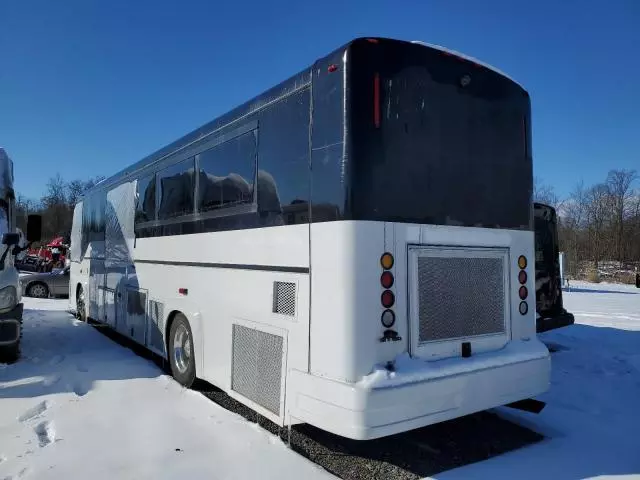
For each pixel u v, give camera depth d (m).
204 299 5.01
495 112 4.16
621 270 40.84
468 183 3.91
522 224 4.30
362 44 3.44
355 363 3.22
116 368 6.23
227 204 4.66
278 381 3.80
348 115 3.37
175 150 5.87
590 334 9.11
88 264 9.93
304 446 4.04
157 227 6.29
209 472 3.41
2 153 6.80
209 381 4.86
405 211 3.52
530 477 3.45
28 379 5.67
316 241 3.50
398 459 3.83
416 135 3.62
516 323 4.17
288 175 3.84
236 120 4.59
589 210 49.31
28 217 7.21
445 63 3.85
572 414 4.79
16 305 6.53
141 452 3.71
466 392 3.52
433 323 3.61
